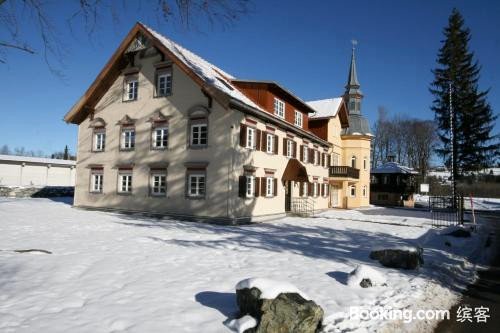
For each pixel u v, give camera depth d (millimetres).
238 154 19703
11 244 10812
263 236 14859
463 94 39375
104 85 24453
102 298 6332
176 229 15789
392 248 10195
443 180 68938
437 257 11797
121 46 23016
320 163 33125
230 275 8141
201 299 6453
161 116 21797
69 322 5285
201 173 19969
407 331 5863
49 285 6984
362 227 20359
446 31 41438
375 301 6871
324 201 34031
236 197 19406
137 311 5770
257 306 5176
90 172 24891
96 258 9227
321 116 35938
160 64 22078
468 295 8227
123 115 23656
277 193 24000
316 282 7879
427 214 31281
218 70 26828
